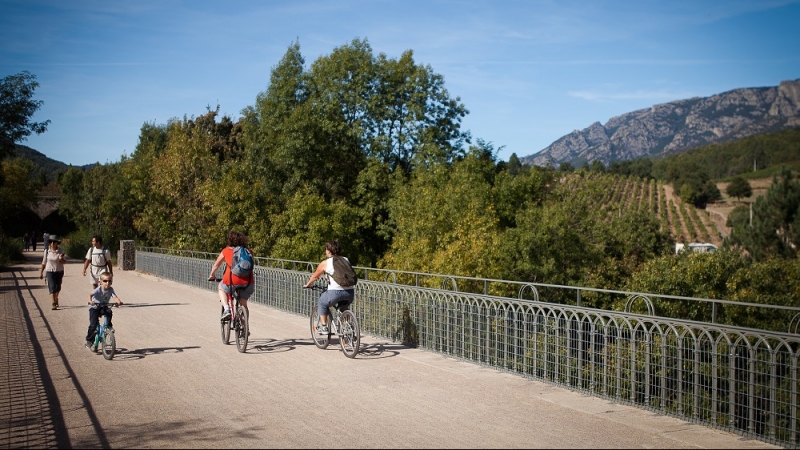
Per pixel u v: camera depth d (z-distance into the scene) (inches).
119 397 287.6
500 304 350.3
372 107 1523.1
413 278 908.0
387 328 457.7
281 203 1368.1
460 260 901.8
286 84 1547.7
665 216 3735.2
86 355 390.3
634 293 283.9
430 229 1128.8
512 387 305.6
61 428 241.8
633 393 274.5
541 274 1120.8
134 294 792.9
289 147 1411.2
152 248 1296.8
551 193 1364.4
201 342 434.9
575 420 249.4
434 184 1342.3
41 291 845.2
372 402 276.2
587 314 297.9
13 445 221.9
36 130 1278.3
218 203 1234.6
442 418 251.4
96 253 580.4
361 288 492.1
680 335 259.3
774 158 6003.9
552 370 319.3
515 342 339.3
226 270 412.5
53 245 637.3
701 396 251.6
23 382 318.3
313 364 360.2
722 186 5349.4
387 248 1445.6
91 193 1946.4
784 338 221.0
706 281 924.6
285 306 628.4
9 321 548.7
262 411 262.7
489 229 1127.6
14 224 2935.5
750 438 229.0
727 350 243.8
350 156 1550.2
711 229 3531.0
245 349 395.5
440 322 397.7
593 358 294.8
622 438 226.1
